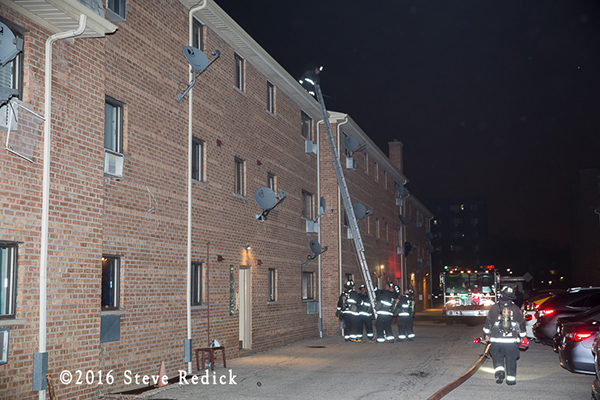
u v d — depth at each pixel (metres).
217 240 16.45
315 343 21.55
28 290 9.31
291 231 22.31
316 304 24.44
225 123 17.33
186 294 14.43
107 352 11.56
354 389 11.47
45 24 9.84
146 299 12.85
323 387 11.75
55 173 9.91
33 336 9.35
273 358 16.83
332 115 26.44
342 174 24.23
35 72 9.65
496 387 11.80
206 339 15.52
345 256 27.33
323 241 26.16
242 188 18.56
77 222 10.33
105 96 11.91
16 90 8.76
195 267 15.54
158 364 13.16
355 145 25.86
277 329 20.48
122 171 12.19
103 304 11.80
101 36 10.48
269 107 21.28
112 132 12.30
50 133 9.84
